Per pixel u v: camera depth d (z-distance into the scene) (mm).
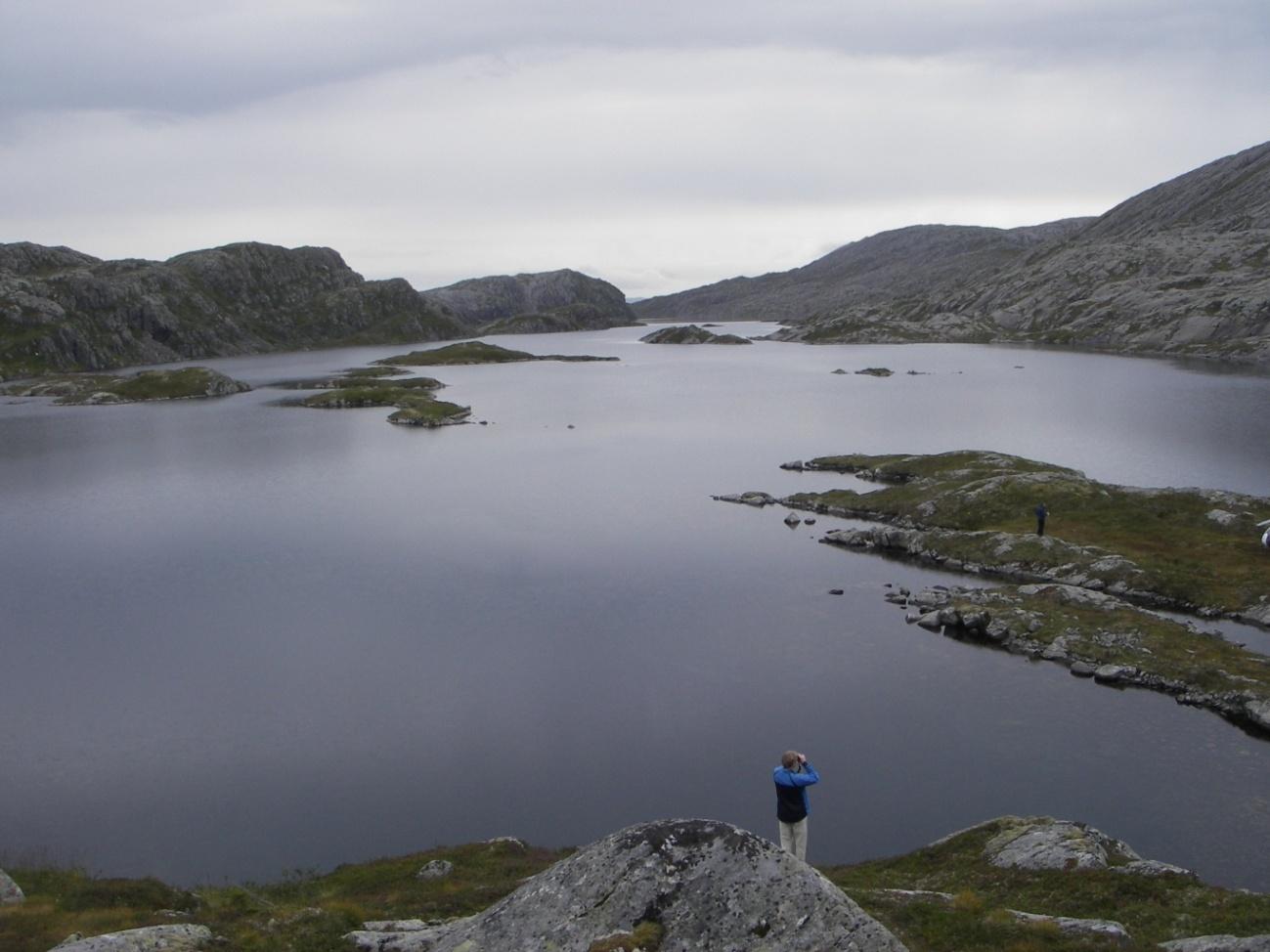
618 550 77438
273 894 27812
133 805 39562
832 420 154375
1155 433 129625
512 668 53219
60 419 175375
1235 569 62250
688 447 131500
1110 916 22141
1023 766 40719
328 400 189000
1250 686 45906
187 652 56219
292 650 56344
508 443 138250
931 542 74438
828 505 90438
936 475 95000
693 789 40094
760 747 43500
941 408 165750
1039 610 57469
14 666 54344
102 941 18047
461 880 28656
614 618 61062
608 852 16375
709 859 15969
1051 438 128000
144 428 160125
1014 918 20469
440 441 141250
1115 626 54312
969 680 50000
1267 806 36812
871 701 47844
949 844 30016
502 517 90312
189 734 45812
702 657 54094
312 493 103750
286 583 69875
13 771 42438
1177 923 20969
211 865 35062
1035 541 69812
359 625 60625
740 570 71188
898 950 14586
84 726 46719
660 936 14930
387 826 37812
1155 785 38781
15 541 83188
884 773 40531
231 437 148125
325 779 41625
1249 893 22891
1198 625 56156
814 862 34031
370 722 46875
